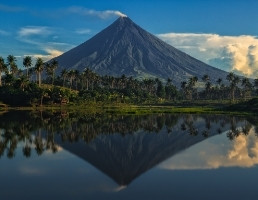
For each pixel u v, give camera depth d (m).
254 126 100.56
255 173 40.44
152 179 38.25
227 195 32.16
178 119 127.19
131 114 154.12
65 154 54.41
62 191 33.81
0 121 108.81
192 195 32.25
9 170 42.88
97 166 45.56
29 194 32.81
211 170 42.28
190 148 60.91
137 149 60.22
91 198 31.61
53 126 96.25
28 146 62.06
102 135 79.31
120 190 34.06
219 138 74.56
